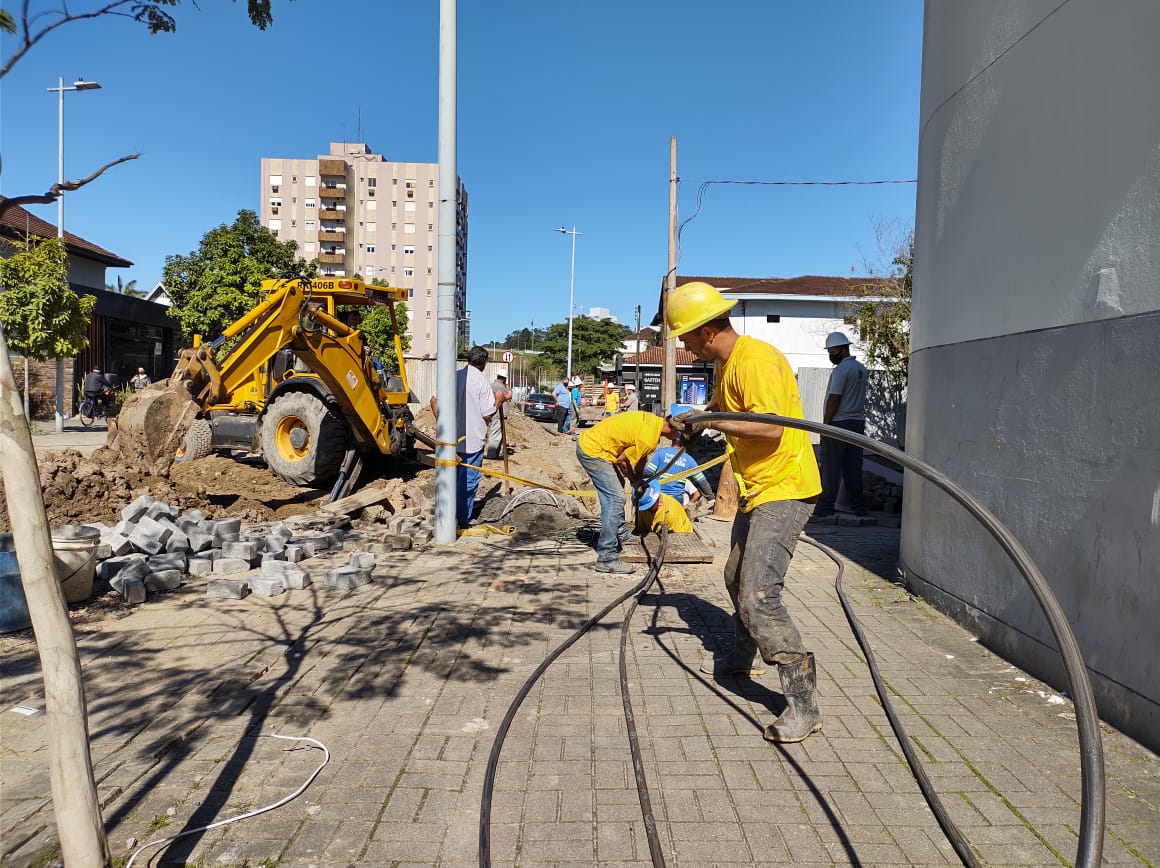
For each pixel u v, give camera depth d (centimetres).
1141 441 354
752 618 363
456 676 440
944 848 278
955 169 543
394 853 275
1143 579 352
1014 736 364
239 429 1279
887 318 2195
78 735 227
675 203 2206
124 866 267
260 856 273
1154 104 349
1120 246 370
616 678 440
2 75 236
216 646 483
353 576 625
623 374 4638
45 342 1692
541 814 301
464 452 892
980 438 499
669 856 274
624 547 749
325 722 380
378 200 10094
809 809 304
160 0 294
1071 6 408
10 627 497
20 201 240
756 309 3531
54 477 844
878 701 406
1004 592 471
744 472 378
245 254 3356
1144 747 349
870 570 698
